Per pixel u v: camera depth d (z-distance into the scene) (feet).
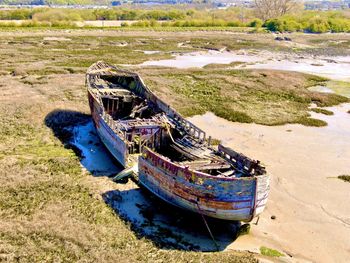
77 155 66.59
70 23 274.16
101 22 325.21
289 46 236.43
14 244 41.32
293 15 355.77
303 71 157.89
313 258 44.65
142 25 297.74
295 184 61.16
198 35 271.28
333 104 108.17
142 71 136.15
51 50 173.99
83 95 99.76
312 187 60.54
